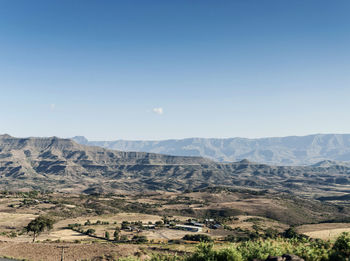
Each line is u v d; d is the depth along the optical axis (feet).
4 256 227.40
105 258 217.97
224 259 86.94
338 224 490.49
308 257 80.12
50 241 365.61
